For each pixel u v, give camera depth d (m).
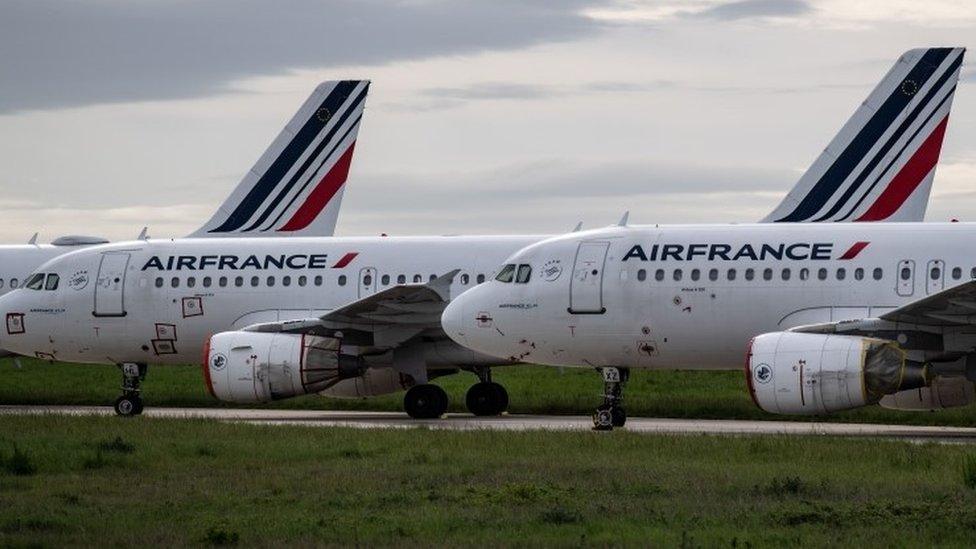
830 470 85.06
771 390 115.06
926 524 66.50
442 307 138.50
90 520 69.94
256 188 173.75
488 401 148.75
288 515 71.38
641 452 95.75
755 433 116.81
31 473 87.19
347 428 114.38
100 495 78.31
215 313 147.62
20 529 67.94
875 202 145.12
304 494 77.69
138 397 152.75
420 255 144.75
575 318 128.00
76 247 171.75
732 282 124.06
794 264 122.88
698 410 145.50
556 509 69.81
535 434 107.25
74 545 63.91
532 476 83.62
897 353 113.06
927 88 144.00
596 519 69.12
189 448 98.44
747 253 124.50
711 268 124.81
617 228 130.50
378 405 160.62
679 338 125.75
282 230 173.75
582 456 93.56
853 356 112.75
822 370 113.31
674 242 127.00
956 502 71.75
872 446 96.06
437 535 65.62
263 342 137.50
